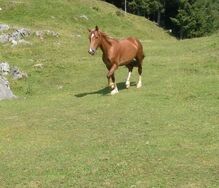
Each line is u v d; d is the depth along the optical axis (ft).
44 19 175.01
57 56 114.83
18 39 129.18
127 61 65.36
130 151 40.68
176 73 81.00
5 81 81.00
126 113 54.34
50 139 46.93
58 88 83.66
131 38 67.41
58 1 195.83
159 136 44.60
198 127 46.93
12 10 174.19
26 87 84.02
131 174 35.91
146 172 36.14
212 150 40.29
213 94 60.75
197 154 39.45
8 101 68.85
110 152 40.86
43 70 98.32
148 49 119.65
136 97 61.98
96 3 236.02
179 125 48.01
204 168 36.45
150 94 63.21
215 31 285.84
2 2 178.29
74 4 204.54
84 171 36.94
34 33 136.05
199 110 53.67
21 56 113.80
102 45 62.69
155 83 72.28
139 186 33.65
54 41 134.92
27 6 179.93
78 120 53.31
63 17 184.65
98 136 46.47
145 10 314.55
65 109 59.72
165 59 98.99
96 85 80.89
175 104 57.21
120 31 205.36
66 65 101.30
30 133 49.55
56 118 55.26
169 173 35.70
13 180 36.19
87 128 49.78
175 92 63.00
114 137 45.52
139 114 53.42
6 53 114.52
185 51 112.16
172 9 322.96
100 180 35.17
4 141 47.16
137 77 80.53
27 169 38.37
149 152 40.16
